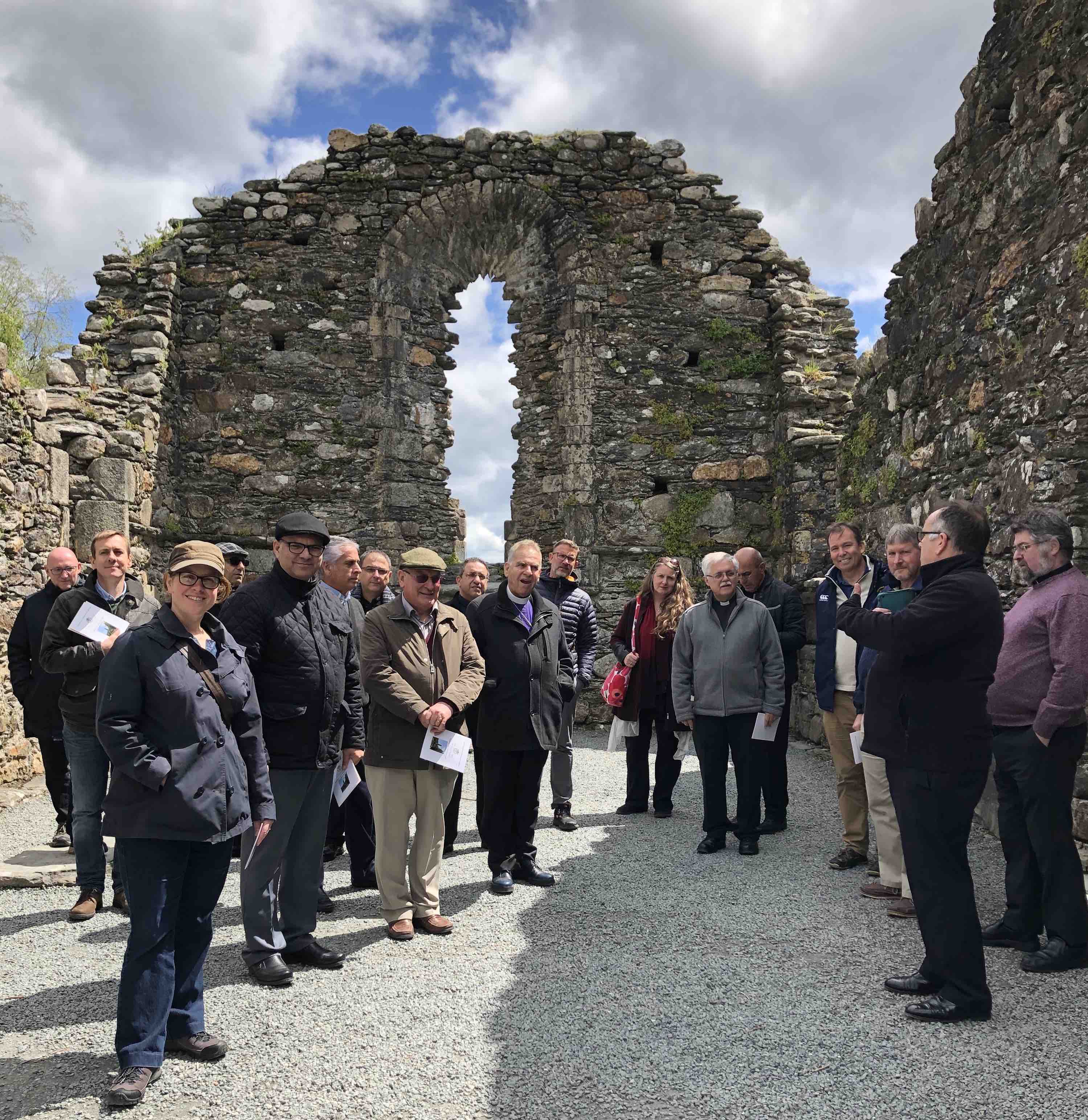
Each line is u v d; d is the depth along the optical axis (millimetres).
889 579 4430
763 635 4789
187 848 2584
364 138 10312
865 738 3051
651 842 5074
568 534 9938
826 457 9086
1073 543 3500
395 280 10289
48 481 7348
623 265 10234
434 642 3861
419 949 3518
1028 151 4809
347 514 10055
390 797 3674
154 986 2494
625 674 5633
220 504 9914
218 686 2674
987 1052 2613
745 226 10312
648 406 10102
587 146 10336
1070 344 4359
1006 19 5066
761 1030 2785
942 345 5871
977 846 4801
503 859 4238
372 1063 2600
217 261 10125
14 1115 2340
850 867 4531
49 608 4852
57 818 5473
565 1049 2676
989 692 3469
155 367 9266
